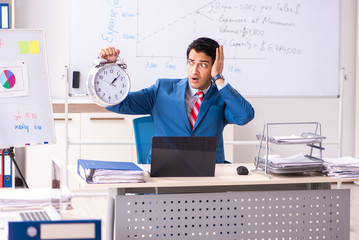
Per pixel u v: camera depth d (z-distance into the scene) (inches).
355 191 204.8
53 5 197.5
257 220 102.0
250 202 101.5
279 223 103.2
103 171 90.7
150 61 157.1
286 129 216.7
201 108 121.2
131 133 192.2
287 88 165.0
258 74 163.2
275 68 164.1
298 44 165.0
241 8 161.2
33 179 189.2
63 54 198.8
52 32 197.9
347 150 221.5
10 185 185.8
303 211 104.0
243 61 162.1
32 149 188.1
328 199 104.9
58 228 62.2
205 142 97.6
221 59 115.2
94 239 62.8
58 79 199.2
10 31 108.0
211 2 159.5
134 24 155.6
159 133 122.4
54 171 76.3
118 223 95.8
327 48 166.7
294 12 164.4
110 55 114.6
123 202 95.6
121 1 154.6
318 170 102.8
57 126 187.9
